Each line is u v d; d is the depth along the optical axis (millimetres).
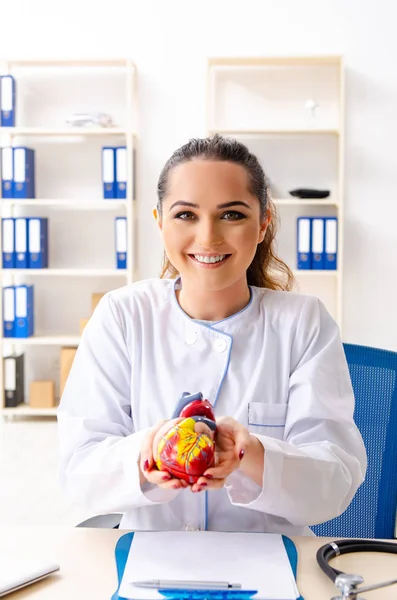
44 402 4727
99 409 1368
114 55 4766
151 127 4789
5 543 1171
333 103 4746
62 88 4828
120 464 1204
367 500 1560
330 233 4543
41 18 4770
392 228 4730
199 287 1330
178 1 4723
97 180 4859
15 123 4703
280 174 4793
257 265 1549
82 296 4922
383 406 1571
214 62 4633
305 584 1037
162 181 1315
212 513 1318
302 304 1438
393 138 4703
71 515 3088
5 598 997
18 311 4652
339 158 4602
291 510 1203
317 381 1343
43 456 3941
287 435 1337
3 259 4633
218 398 1347
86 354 1417
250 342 1387
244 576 1044
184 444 1042
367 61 4680
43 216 4898
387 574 1084
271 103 4773
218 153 1255
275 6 4688
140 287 1474
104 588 1025
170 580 1011
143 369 1381
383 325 4773
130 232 4562
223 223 1247
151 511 1326
